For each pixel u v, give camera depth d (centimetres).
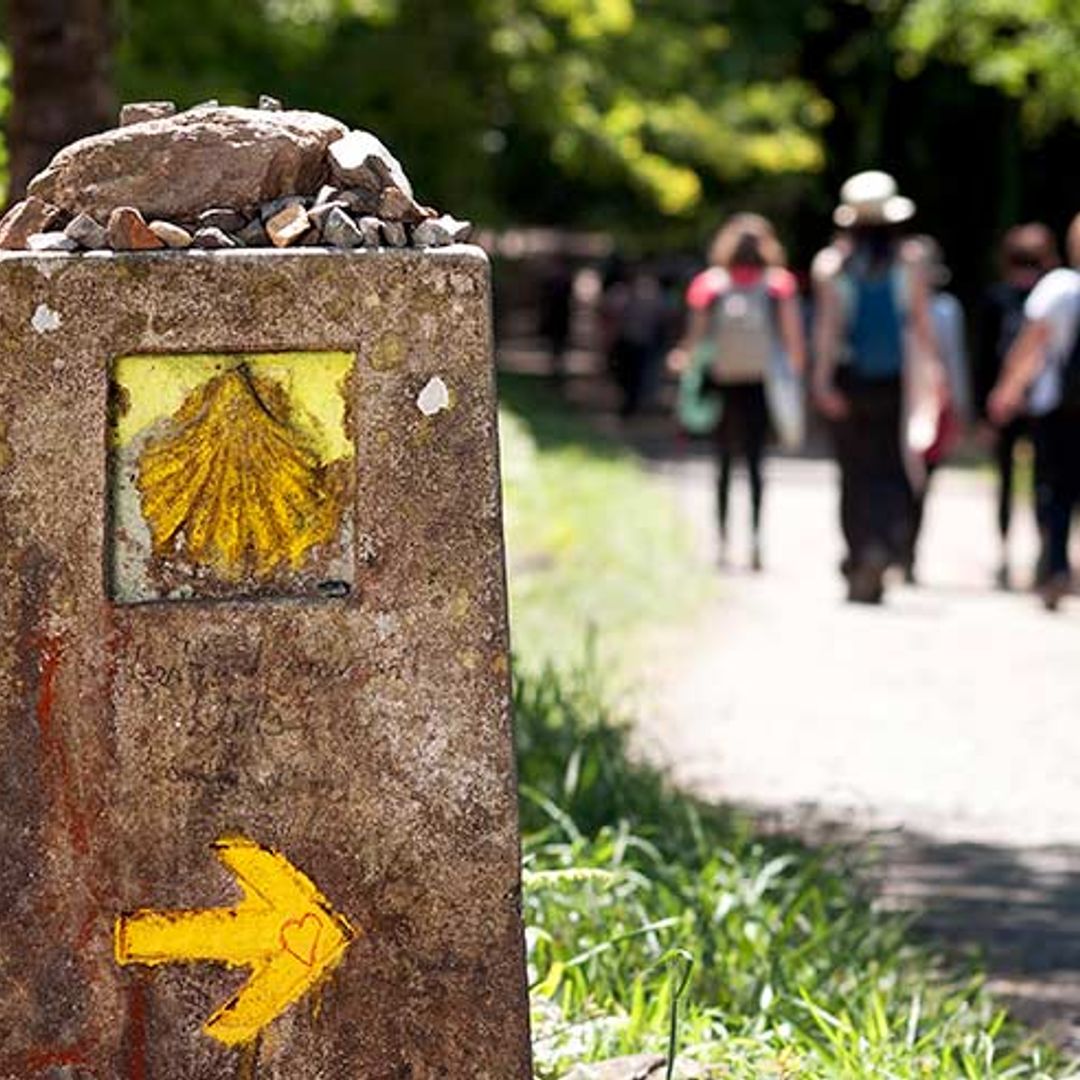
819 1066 983
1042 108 4869
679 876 1210
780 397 2983
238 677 732
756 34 6025
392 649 734
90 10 1672
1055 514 2655
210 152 750
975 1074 997
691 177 5203
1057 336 2644
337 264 730
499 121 4872
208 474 733
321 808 734
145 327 727
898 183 6241
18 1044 733
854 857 1462
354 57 4050
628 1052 962
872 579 2675
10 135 1681
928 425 2644
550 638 2120
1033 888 1437
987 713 1984
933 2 4506
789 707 1980
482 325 733
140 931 733
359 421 732
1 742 730
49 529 729
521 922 739
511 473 2928
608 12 4659
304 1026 737
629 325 6344
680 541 3156
